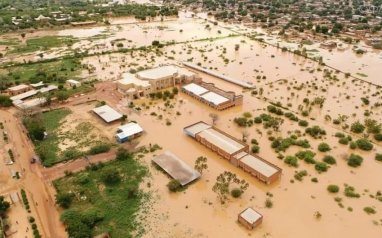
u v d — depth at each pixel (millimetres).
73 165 92562
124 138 102438
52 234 71000
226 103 124438
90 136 105812
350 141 103750
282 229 72375
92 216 73125
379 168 92875
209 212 76875
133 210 77000
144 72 144500
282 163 94188
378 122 114688
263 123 114625
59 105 125812
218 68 164250
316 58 178500
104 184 85250
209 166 93062
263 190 84125
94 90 137750
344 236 70812
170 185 82500
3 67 161875
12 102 126688
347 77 153625
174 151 99500
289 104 127125
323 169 91125
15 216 75562
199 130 107625
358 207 78812
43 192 83188
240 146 97625
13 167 91875
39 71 152375
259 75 155625
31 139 104312
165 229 71938
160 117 118188
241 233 71312
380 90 140125
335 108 124875
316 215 75812
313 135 107062
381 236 70875
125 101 129625
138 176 88188
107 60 173125
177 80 143500
